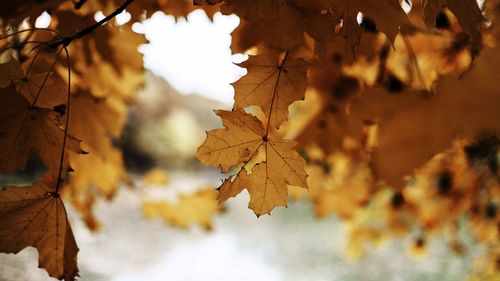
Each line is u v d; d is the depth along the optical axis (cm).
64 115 73
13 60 67
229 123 66
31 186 68
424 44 83
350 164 129
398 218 153
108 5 83
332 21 66
